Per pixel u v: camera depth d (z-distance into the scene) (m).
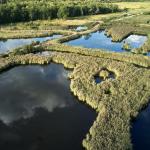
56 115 55.47
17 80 70.38
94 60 80.69
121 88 63.00
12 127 51.81
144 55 87.44
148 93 61.12
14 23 135.12
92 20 148.50
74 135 49.19
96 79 70.50
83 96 60.03
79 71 72.62
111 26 133.00
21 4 152.25
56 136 49.03
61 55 84.31
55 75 73.88
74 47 91.75
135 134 48.94
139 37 115.25
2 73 74.25
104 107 54.75
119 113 52.91
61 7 153.75
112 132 47.25
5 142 47.75
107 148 43.56
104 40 108.69
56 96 62.88
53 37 111.50
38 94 63.56
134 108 55.09
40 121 53.53
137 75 70.25
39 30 119.50
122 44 101.88
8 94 63.19
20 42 103.06
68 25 134.00
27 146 46.78
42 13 147.75
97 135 46.50
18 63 79.62
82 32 117.69
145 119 53.31
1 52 88.56
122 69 74.19
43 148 46.12
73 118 54.44
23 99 61.34
